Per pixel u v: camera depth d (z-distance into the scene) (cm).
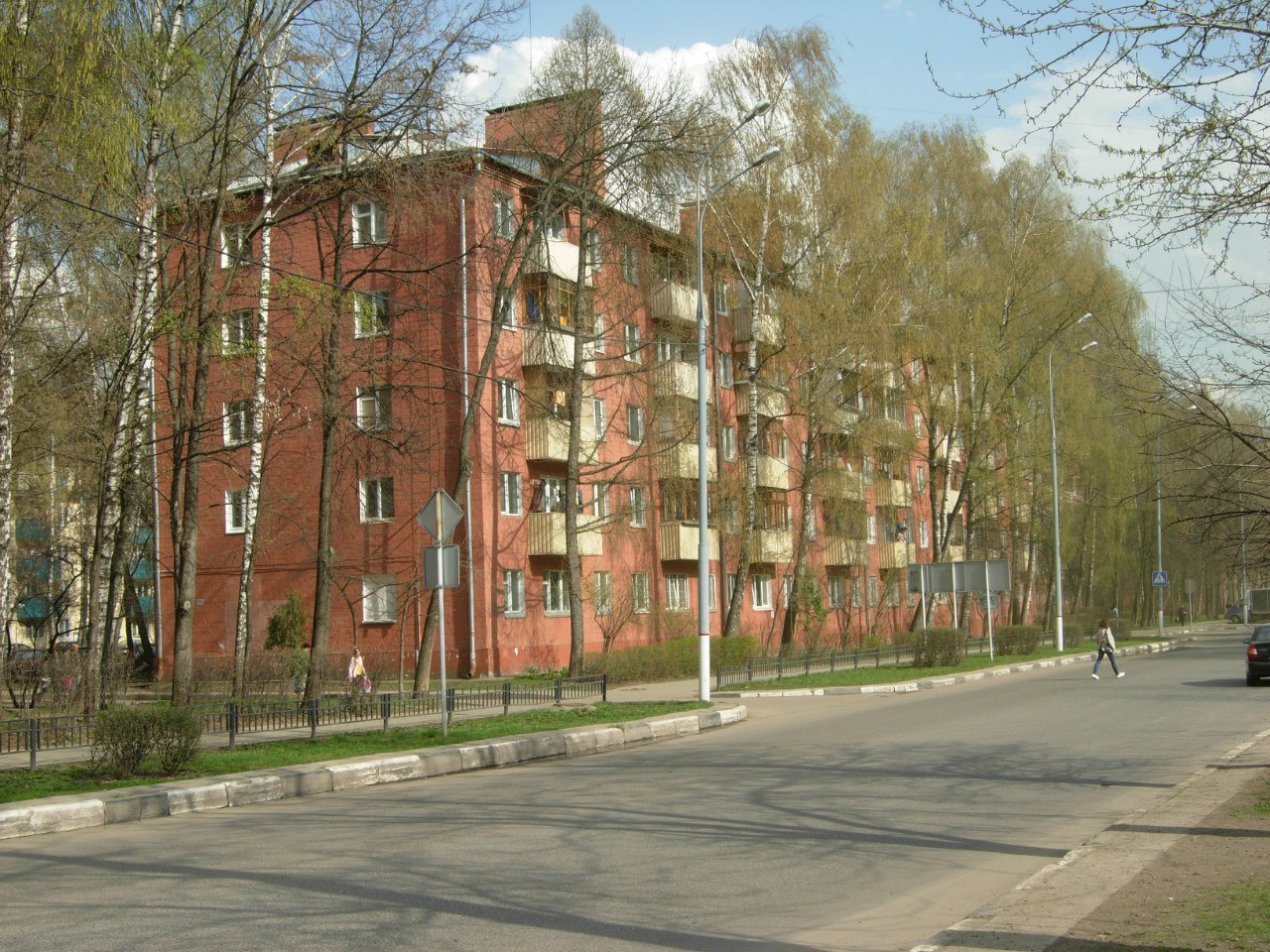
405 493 3319
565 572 3569
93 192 1717
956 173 4078
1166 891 679
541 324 3216
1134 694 2339
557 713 2052
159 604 3625
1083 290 3922
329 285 2145
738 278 3734
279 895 732
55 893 755
